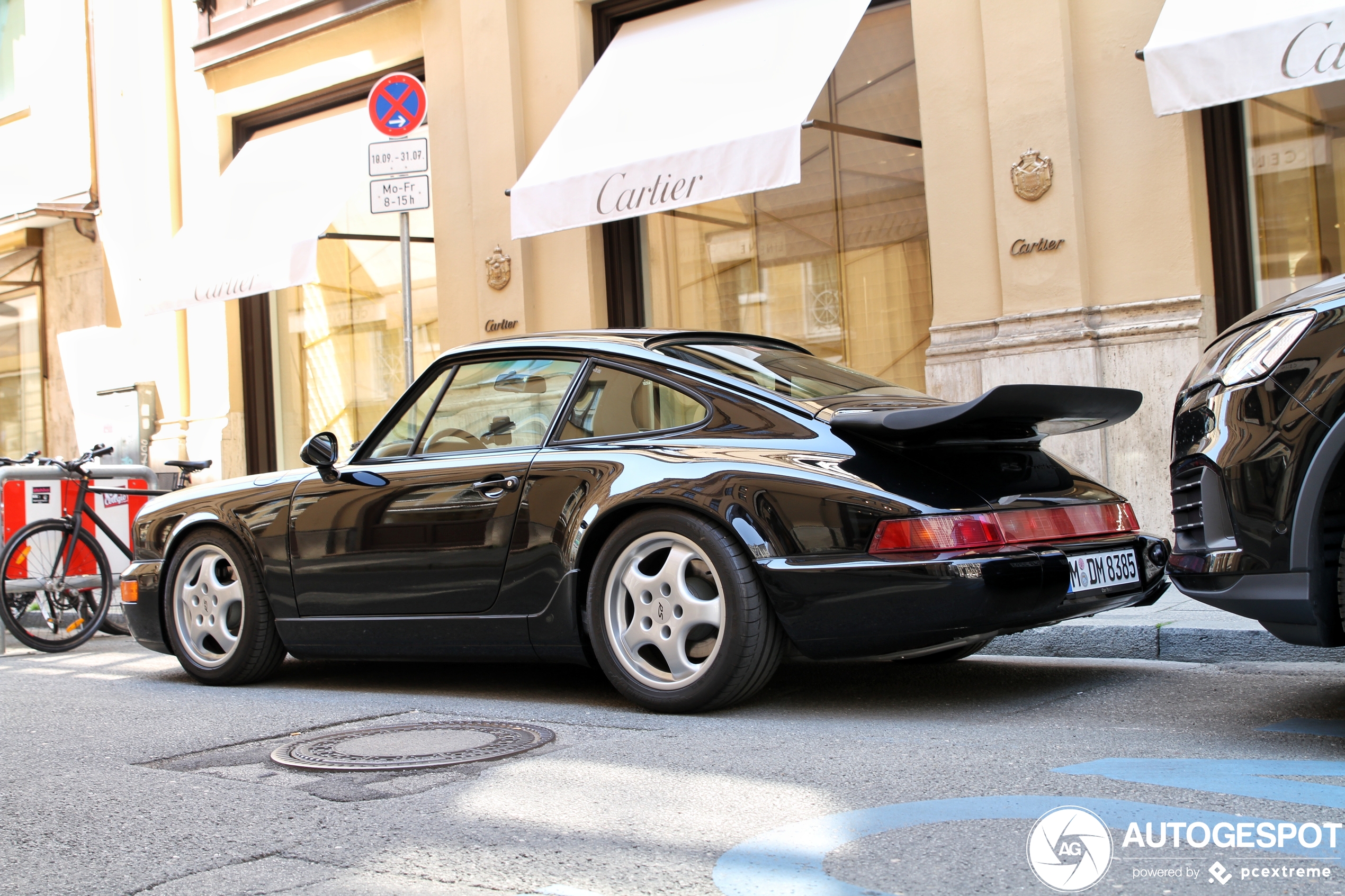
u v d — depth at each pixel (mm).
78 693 5367
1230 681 4426
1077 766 3215
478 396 4891
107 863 2750
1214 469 3383
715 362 4484
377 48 10789
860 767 3305
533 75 9828
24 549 7121
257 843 2844
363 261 11312
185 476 8117
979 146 7754
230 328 11953
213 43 11812
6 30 14219
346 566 4969
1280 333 3295
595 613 4309
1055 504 4078
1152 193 7215
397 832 2875
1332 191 7023
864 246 8586
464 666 5715
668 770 3379
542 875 2529
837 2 8211
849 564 3840
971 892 2318
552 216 8328
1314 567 3197
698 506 4074
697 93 8211
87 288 13469
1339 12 5812
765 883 2422
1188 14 6418
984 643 5023
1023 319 7484
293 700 4902
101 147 13148
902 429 3895
